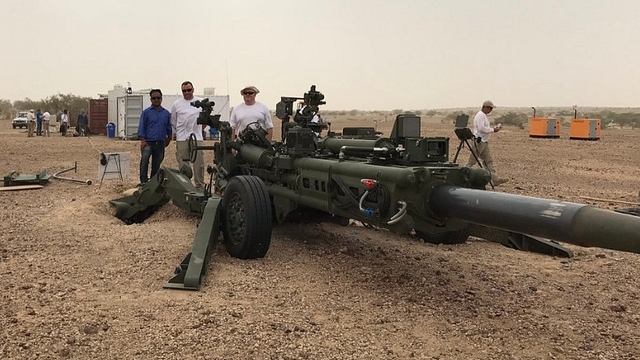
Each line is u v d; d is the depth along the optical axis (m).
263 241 6.20
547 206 3.90
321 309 4.91
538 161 19.80
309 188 6.09
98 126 38.06
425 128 46.03
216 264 6.07
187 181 8.03
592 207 3.70
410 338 4.39
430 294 5.39
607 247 3.52
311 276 5.82
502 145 28.00
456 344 4.32
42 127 37.66
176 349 4.05
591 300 5.39
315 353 4.06
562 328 4.69
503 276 6.05
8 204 9.51
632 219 3.43
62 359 3.88
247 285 5.45
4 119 82.69
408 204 4.86
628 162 19.61
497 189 12.67
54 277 5.57
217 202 6.53
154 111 10.32
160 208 8.90
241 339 4.24
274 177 6.82
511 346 4.32
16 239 7.04
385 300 5.18
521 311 5.04
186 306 4.85
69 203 9.52
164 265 6.01
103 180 12.33
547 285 5.78
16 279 5.49
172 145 25.39
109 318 4.56
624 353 4.25
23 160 17.98
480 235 5.26
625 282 5.96
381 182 4.96
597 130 32.25
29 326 4.37
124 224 8.19
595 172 16.61
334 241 7.29
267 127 9.00
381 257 6.59
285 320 4.63
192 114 10.09
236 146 7.72
